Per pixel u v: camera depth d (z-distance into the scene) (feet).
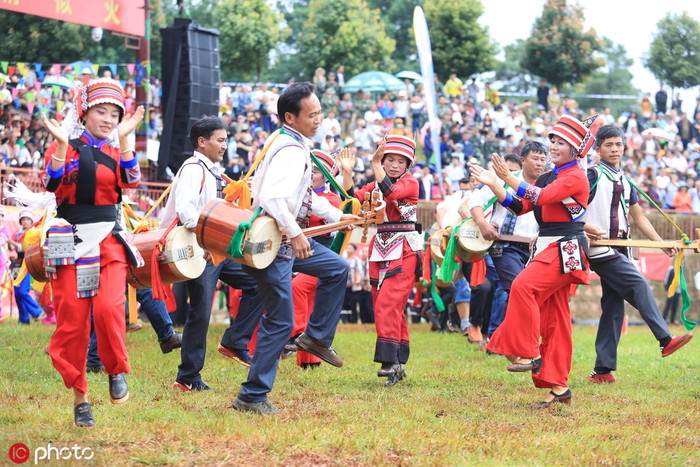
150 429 17.12
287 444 16.15
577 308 58.54
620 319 25.59
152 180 57.72
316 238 26.68
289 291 18.81
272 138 18.94
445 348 33.35
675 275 24.99
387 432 17.29
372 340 35.63
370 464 15.14
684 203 69.72
